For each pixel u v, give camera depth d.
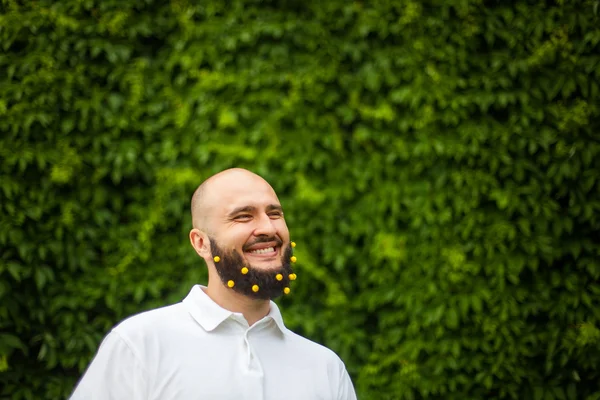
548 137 3.54
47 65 3.52
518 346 3.47
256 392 1.95
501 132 3.57
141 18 3.70
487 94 3.59
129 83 3.66
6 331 3.38
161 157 3.66
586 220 3.52
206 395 1.91
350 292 3.69
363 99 3.73
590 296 3.46
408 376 3.52
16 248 3.40
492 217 3.58
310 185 3.66
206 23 3.71
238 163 3.66
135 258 3.60
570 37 3.57
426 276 3.57
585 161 3.48
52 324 3.48
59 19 3.56
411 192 3.63
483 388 3.53
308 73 3.70
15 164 3.46
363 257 3.66
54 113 3.53
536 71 3.60
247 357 1.99
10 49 3.54
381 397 3.54
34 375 3.41
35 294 3.45
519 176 3.53
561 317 3.44
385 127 3.72
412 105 3.60
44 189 3.47
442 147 3.58
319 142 3.72
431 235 3.59
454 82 3.64
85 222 3.56
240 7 3.72
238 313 2.04
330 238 3.65
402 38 3.73
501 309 3.48
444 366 3.50
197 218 2.14
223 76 3.68
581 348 3.42
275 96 3.70
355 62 3.76
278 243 2.07
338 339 3.58
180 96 3.71
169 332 2.01
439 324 3.52
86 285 3.52
